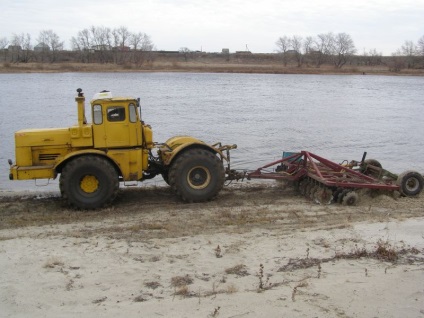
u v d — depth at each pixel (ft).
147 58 336.49
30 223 32.04
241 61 381.60
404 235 28.45
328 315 18.12
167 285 21.48
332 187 36.86
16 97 133.80
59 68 286.05
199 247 26.63
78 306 19.39
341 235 28.55
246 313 18.28
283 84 214.69
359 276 22.03
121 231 29.89
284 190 41.29
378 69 351.25
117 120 35.12
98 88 168.66
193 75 274.98
